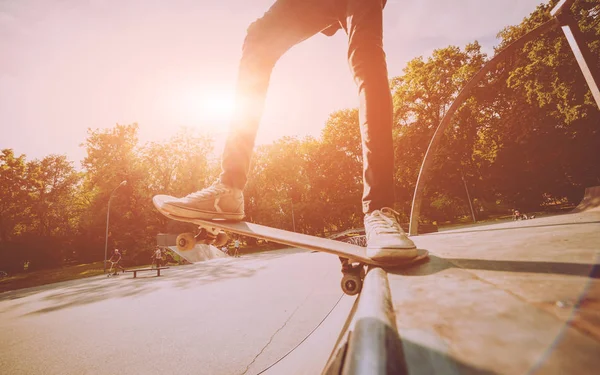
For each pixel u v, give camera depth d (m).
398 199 34.44
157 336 4.85
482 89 26.61
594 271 0.46
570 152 23.91
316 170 40.59
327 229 41.78
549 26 1.96
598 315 0.29
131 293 10.57
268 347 3.77
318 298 6.00
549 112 22.72
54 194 40.53
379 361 0.25
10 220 38.06
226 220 1.31
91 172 37.97
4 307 10.60
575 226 1.17
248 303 6.48
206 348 4.01
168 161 36.78
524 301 0.37
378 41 1.28
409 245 0.84
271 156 39.34
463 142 28.02
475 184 30.20
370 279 0.70
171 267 21.92
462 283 0.52
